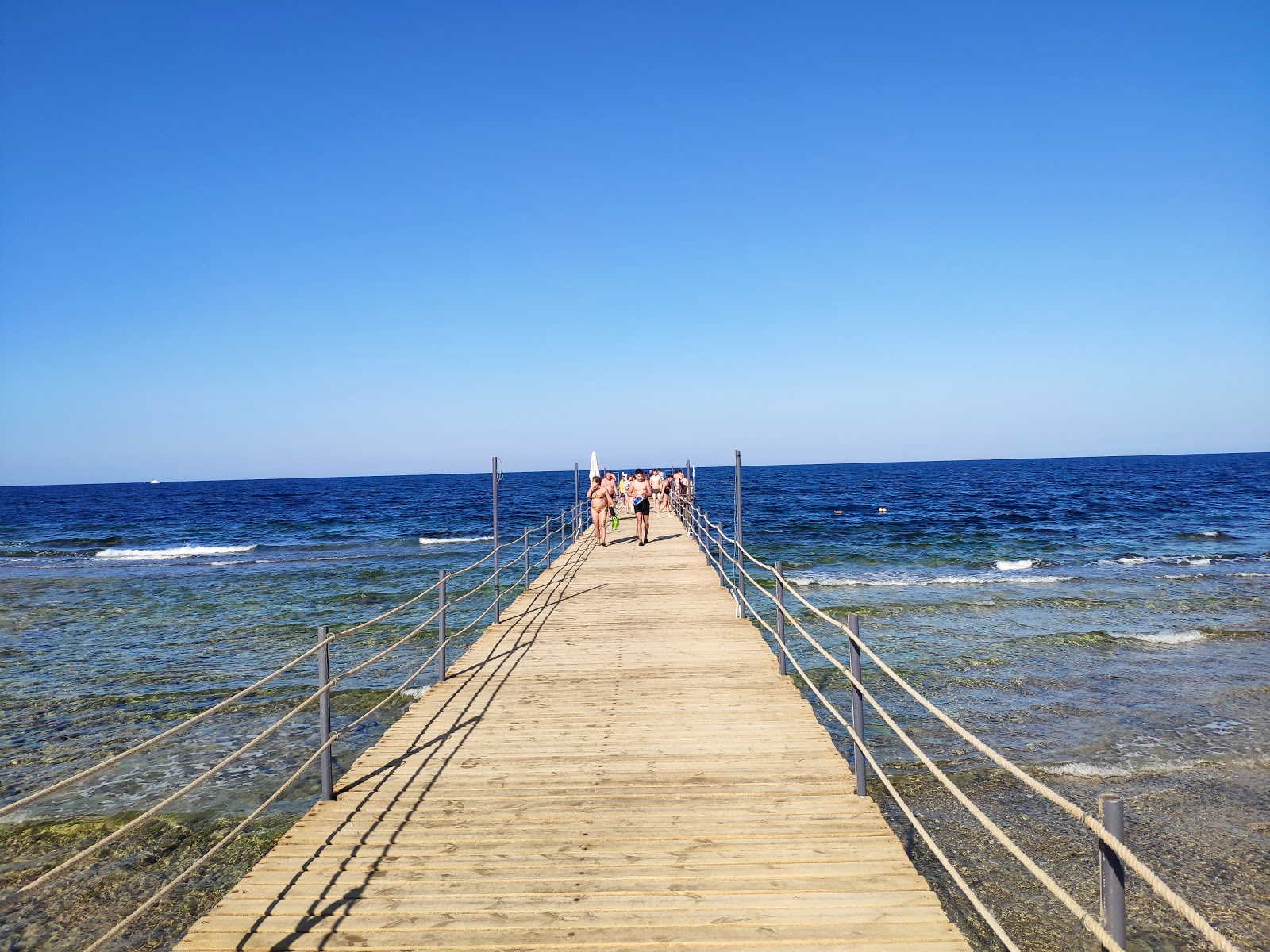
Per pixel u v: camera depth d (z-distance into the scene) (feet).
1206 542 120.06
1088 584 79.56
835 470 581.94
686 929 12.98
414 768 20.63
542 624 38.60
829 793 18.60
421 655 51.96
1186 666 46.37
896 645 52.80
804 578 86.43
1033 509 185.98
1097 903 21.65
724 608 42.09
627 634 36.35
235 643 57.57
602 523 72.95
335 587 84.58
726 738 22.61
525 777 19.88
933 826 26.71
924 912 13.43
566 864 15.30
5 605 76.02
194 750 34.60
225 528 179.22
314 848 16.14
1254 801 28.19
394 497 297.12
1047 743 34.27
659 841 16.22
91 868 24.13
